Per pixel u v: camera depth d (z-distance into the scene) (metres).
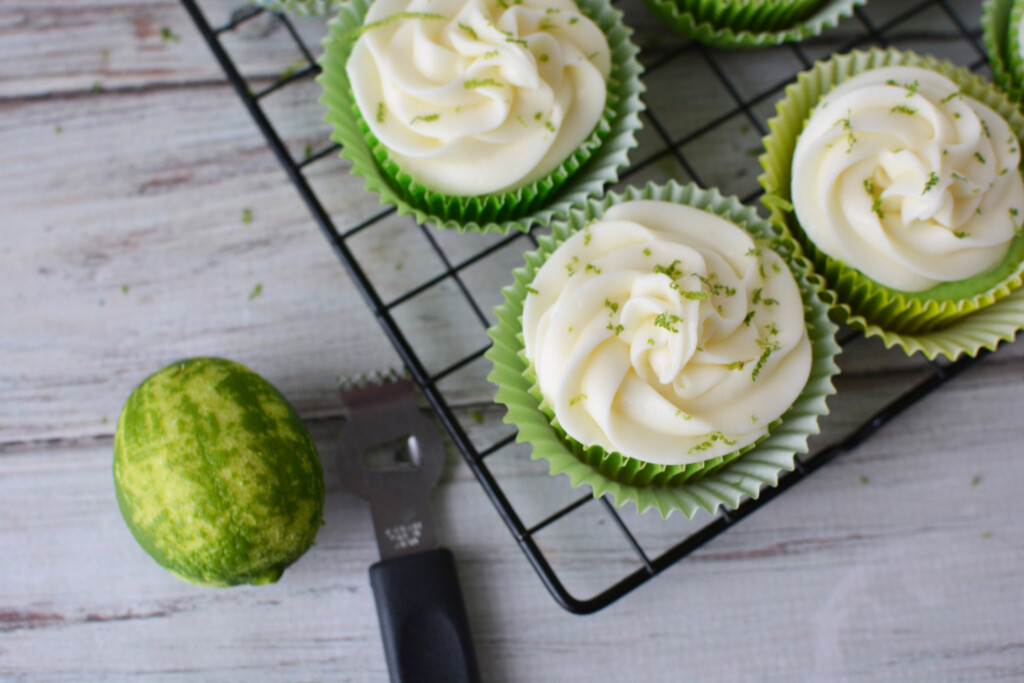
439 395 0.35
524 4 0.36
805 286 0.35
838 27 0.40
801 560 0.37
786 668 0.37
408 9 0.36
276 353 0.38
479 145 0.35
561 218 0.38
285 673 0.37
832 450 0.36
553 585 0.34
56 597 0.37
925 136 0.35
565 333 0.33
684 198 0.36
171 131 0.39
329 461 0.38
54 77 0.40
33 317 0.38
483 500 0.37
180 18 0.40
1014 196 0.36
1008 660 0.37
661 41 0.40
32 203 0.39
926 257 0.35
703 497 0.35
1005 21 0.38
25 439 0.38
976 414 0.38
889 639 0.37
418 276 0.39
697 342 0.33
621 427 0.33
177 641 0.37
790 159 0.37
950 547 0.38
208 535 0.33
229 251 0.39
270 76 0.40
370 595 0.37
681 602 0.37
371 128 0.35
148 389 0.34
